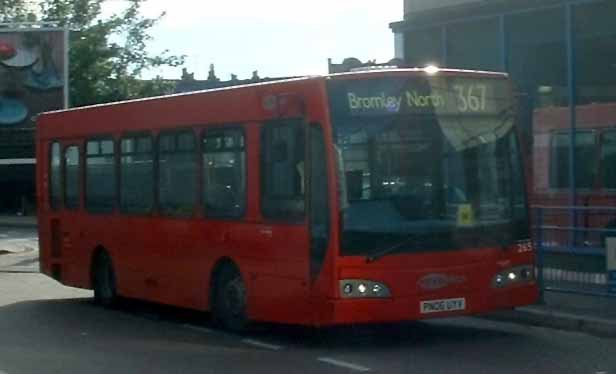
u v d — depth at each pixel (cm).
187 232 1605
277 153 1386
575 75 2097
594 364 1230
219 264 1539
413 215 1323
